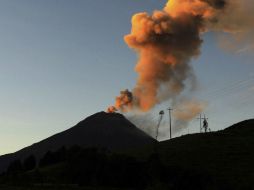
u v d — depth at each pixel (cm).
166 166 10681
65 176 12294
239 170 10612
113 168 11119
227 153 12444
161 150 13700
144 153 13600
